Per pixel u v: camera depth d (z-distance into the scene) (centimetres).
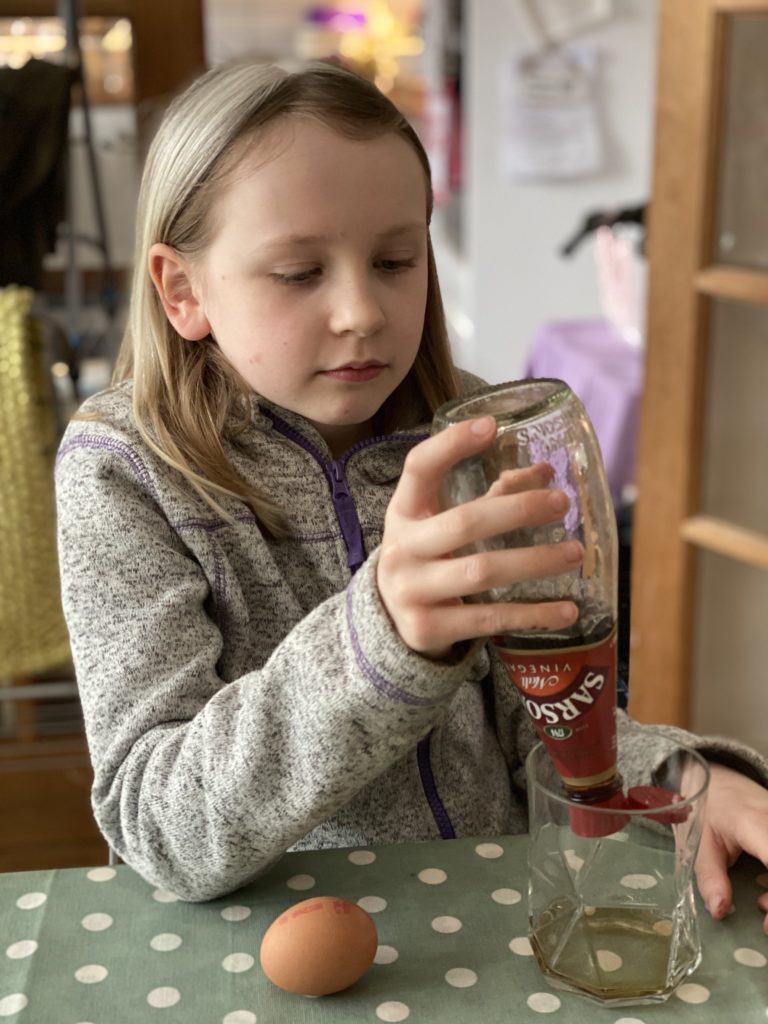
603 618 59
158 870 71
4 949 67
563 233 377
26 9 188
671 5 185
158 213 87
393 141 81
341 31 638
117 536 82
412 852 76
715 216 188
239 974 65
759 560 193
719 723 212
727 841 75
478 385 107
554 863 63
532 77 361
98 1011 62
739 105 184
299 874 74
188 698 77
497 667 95
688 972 64
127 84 195
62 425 173
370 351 80
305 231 78
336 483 90
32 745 196
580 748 60
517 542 58
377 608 62
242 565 87
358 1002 62
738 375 195
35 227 174
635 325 300
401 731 64
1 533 168
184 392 88
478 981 64
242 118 80
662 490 204
